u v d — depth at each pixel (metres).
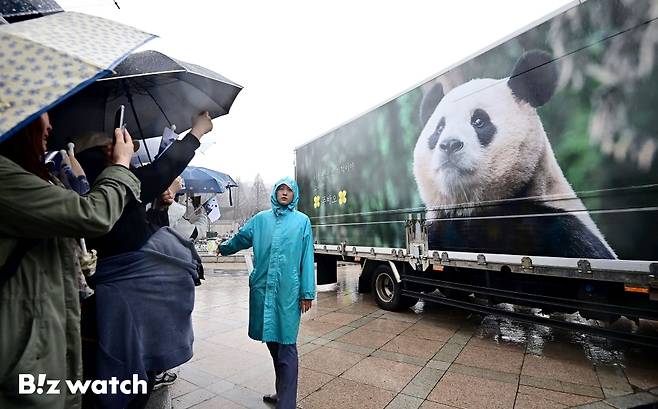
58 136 2.05
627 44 3.26
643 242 3.14
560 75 3.76
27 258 1.22
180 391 3.39
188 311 1.98
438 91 5.25
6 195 1.14
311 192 8.78
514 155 4.21
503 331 5.24
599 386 3.36
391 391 3.38
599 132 3.44
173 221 3.23
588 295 3.85
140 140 2.58
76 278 1.40
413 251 5.71
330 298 7.99
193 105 2.29
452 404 3.11
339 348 4.63
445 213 5.13
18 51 1.13
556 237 3.79
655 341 3.45
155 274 1.83
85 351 1.71
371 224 6.70
